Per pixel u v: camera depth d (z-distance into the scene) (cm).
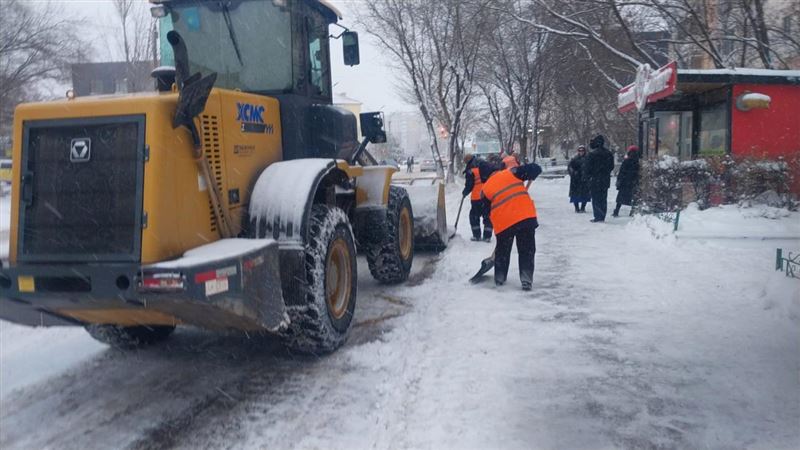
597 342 550
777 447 363
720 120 1286
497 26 2459
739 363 488
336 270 567
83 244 422
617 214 1453
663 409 416
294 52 597
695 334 559
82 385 503
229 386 488
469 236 1225
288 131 594
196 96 429
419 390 458
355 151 729
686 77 1195
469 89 2703
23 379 523
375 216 751
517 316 636
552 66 2748
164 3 600
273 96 596
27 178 433
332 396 458
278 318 471
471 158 1159
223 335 623
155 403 462
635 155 1428
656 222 1109
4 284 426
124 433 416
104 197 421
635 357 511
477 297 721
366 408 436
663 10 1582
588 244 1055
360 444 386
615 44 1956
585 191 1563
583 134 3462
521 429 394
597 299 695
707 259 846
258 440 397
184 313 424
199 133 458
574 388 453
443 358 521
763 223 1042
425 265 945
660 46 2078
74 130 429
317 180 525
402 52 2617
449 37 2552
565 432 389
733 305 640
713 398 430
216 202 474
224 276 410
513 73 2998
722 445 368
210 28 599
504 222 753
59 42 2925
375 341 575
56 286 418
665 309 642
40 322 482
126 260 412
